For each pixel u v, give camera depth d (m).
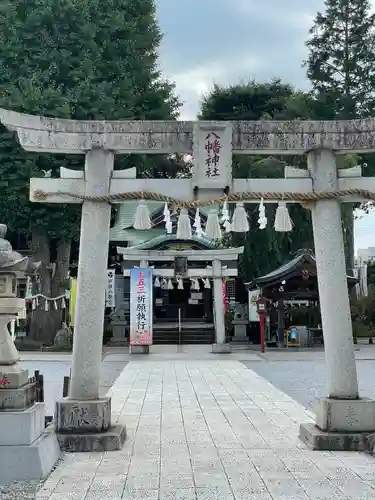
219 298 23.56
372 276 39.31
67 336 25.72
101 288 8.07
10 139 22.34
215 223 8.31
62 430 7.61
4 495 5.74
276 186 8.12
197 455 7.25
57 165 23.11
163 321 33.53
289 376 15.91
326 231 8.09
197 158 8.02
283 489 5.87
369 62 36.53
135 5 29.06
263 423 9.32
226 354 22.55
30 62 24.50
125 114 25.50
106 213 8.22
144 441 8.04
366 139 8.14
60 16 24.88
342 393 7.79
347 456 7.14
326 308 8.01
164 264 28.17
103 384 14.66
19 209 23.59
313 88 37.72
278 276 23.92
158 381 14.82
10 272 6.74
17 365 6.85
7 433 6.36
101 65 25.78
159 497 5.64
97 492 5.80
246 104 39.16
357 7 36.34
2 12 24.36
